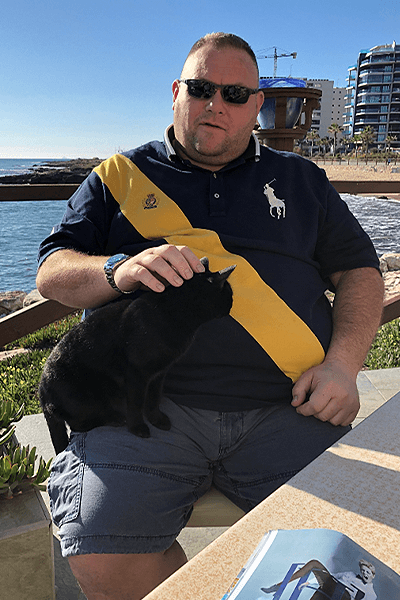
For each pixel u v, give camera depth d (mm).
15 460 1508
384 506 789
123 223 1791
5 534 1320
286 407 1679
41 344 4992
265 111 3385
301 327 1724
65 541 1223
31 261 17297
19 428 2549
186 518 1418
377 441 992
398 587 570
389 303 3016
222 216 1794
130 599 1267
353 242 1977
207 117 1760
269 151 2006
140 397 1415
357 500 803
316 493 823
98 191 1841
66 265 1673
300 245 1878
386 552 688
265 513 772
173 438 1488
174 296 1409
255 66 1851
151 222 1771
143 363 1384
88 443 1438
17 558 1353
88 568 1212
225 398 1595
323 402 1576
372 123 113938
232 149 1830
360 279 1943
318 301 1922
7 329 2719
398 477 868
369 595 539
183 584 626
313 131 129375
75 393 1438
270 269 1768
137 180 1823
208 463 1579
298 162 2002
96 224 1825
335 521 754
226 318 1624
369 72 111750
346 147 122812
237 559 671
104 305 1652
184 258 1430
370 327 1835
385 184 3252
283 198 1883
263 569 580
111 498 1262
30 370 4008
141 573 1255
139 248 1756
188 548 1914
